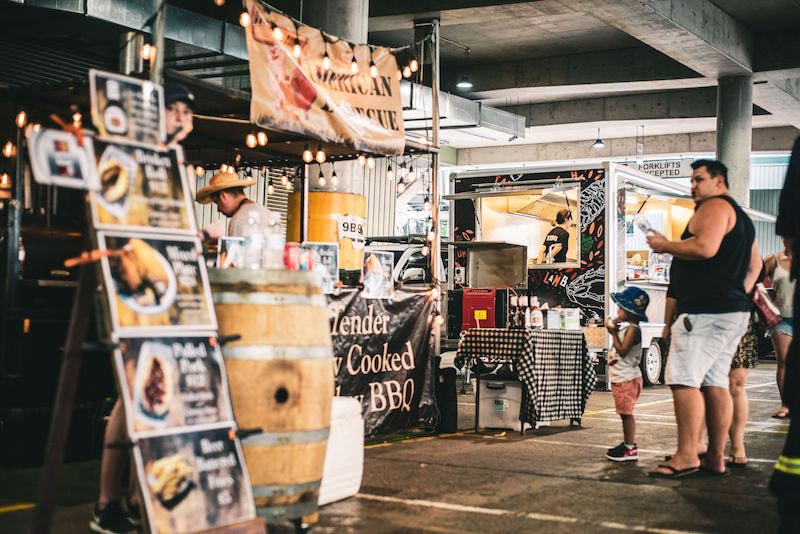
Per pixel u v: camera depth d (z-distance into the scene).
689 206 15.88
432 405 7.71
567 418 9.14
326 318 4.32
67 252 6.36
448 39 19.88
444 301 13.17
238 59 12.54
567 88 21.50
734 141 19.73
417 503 5.01
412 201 25.64
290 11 15.21
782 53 19.27
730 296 5.88
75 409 6.04
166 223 3.66
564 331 8.20
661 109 24.02
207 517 3.42
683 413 5.94
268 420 4.02
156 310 3.50
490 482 5.64
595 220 12.83
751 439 7.80
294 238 10.57
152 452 3.33
